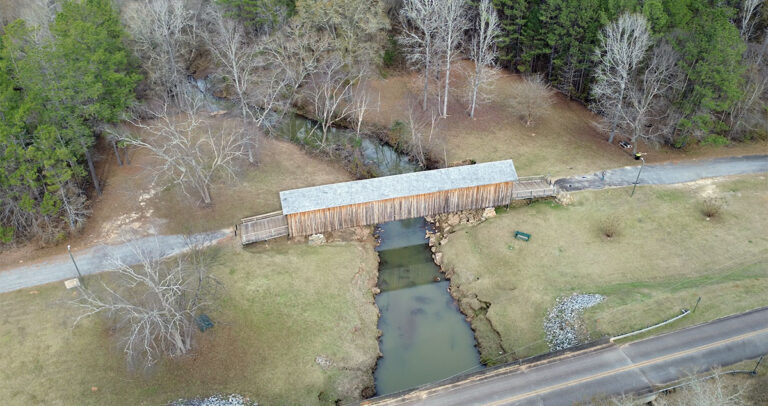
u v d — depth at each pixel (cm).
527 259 5325
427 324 4909
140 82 7162
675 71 6381
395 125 7506
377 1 7731
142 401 3953
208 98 8362
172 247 5291
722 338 4225
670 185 6138
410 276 5450
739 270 4947
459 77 8500
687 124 6206
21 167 4800
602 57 6988
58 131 5159
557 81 8094
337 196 5494
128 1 7994
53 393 3969
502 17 8225
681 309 4525
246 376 4184
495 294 5047
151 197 5978
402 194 5588
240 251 5312
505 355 4500
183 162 5950
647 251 5291
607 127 7081
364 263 5456
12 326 4412
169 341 4316
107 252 5203
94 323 4462
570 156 6781
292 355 4378
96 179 5944
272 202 6034
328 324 4684
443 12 6994
